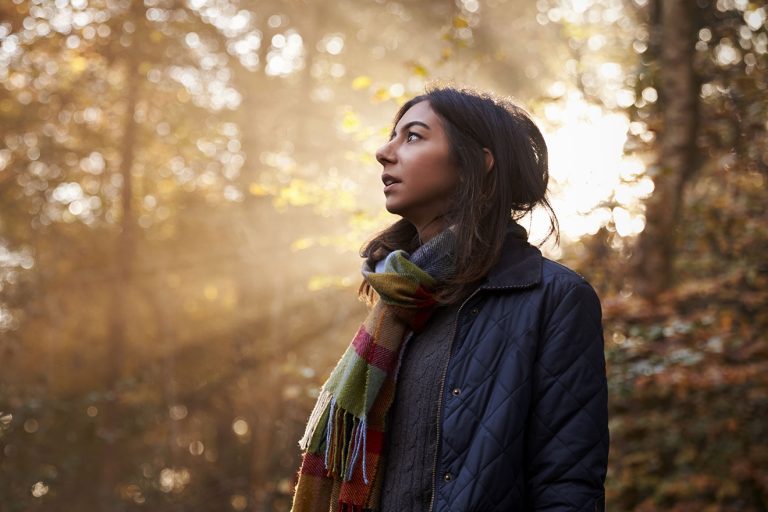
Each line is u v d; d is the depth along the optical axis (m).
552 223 2.08
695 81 7.45
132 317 16.31
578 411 1.78
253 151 15.38
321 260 12.70
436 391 1.85
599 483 1.76
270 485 13.29
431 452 1.83
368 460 1.88
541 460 1.77
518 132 2.00
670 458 7.47
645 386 6.51
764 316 6.50
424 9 14.12
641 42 8.64
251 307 16.31
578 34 9.27
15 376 13.03
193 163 16.19
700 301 6.96
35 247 14.44
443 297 1.89
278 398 14.23
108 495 13.05
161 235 16.66
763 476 6.58
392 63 14.52
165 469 14.91
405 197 1.98
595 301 1.86
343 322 13.73
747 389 6.64
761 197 7.04
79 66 14.20
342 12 15.19
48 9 12.57
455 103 1.97
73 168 14.77
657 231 7.23
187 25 14.55
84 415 12.68
